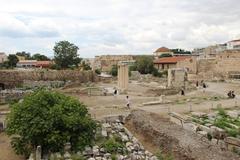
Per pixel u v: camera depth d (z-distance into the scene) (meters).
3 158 24.38
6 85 75.06
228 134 27.14
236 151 23.22
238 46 170.00
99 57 175.38
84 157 21.89
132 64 117.69
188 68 119.88
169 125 28.84
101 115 36.97
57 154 22.34
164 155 22.91
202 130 28.88
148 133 27.61
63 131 23.94
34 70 84.44
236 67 110.94
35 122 23.41
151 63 112.62
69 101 26.28
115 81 93.00
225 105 45.25
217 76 106.06
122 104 46.62
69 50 106.75
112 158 21.30
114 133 28.59
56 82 78.31
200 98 52.59
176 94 58.88
